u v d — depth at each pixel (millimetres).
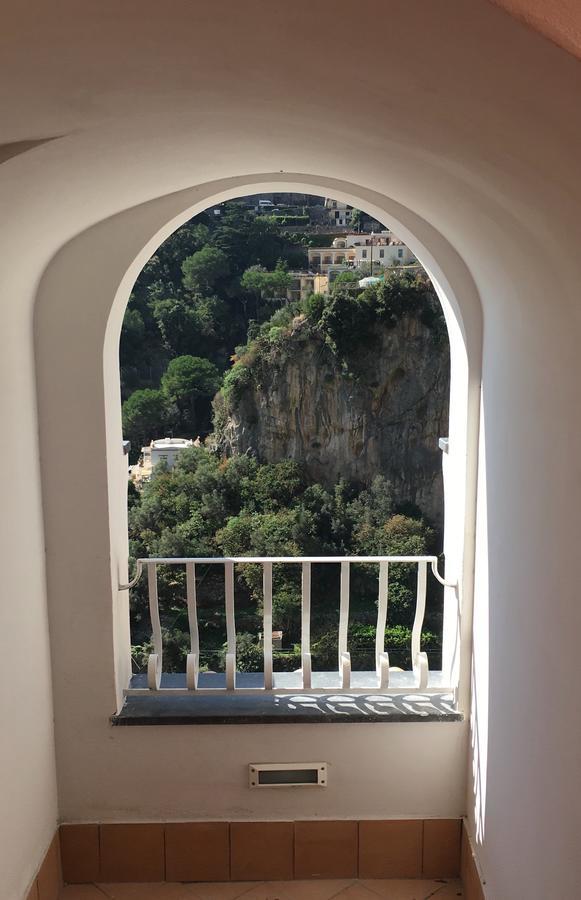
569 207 1390
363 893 3004
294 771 3023
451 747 3012
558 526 1896
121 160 1906
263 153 2137
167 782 3018
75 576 2859
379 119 1479
